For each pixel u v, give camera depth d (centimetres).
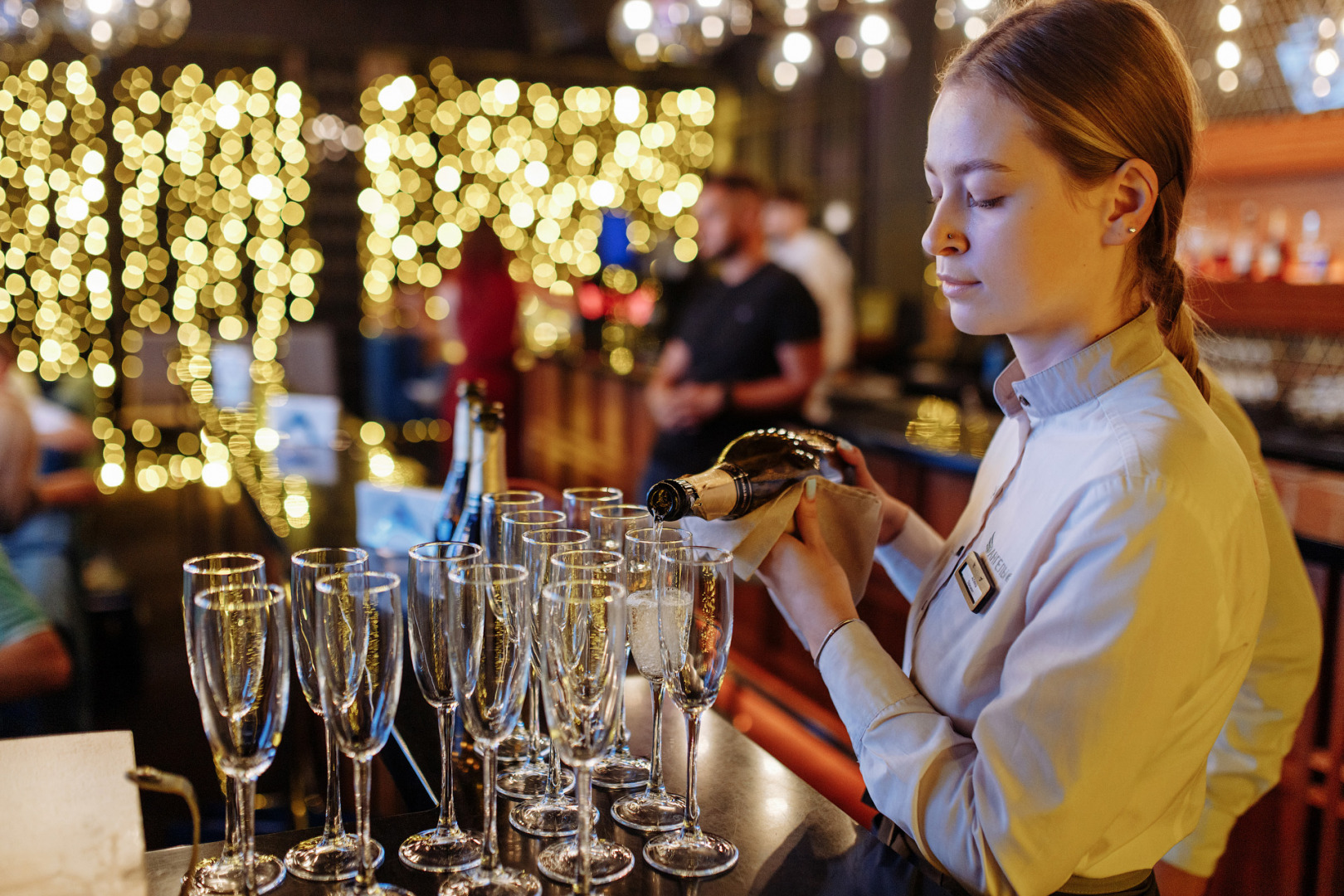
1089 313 100
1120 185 95
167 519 620
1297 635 122
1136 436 93
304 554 103
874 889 93
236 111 832
